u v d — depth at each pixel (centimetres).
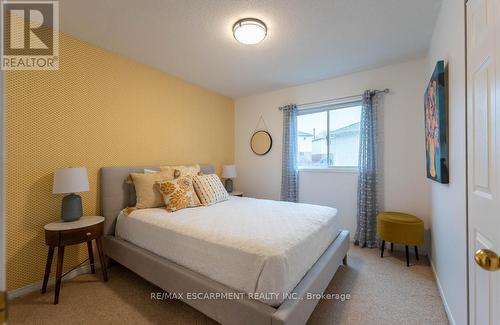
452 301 148
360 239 288
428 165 215
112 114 246
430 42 225
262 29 194
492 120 82
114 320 154
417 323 151
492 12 81
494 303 81
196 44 230
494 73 79
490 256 68
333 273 183
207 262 147
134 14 183
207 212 214
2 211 41
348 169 312
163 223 185
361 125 291
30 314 160
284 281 122
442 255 180
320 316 157
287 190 351
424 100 245
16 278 182
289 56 257
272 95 381
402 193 275
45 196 197
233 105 427
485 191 90
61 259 177
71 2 168
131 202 249
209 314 137
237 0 168
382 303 172
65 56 210
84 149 223
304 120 358
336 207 321
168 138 307
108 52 242
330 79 324
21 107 185
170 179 249
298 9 178
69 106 213
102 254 204
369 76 295
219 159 395
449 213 157
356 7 176
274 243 135
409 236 232
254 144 400
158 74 294
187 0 167
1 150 41
